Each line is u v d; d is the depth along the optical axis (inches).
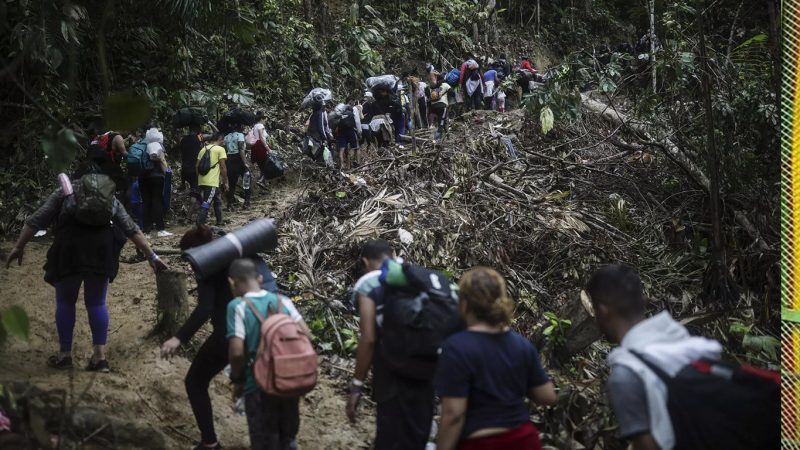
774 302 319.3
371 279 161.0
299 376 154.7
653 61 424.8
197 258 169.0
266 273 175.8
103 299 214.2
